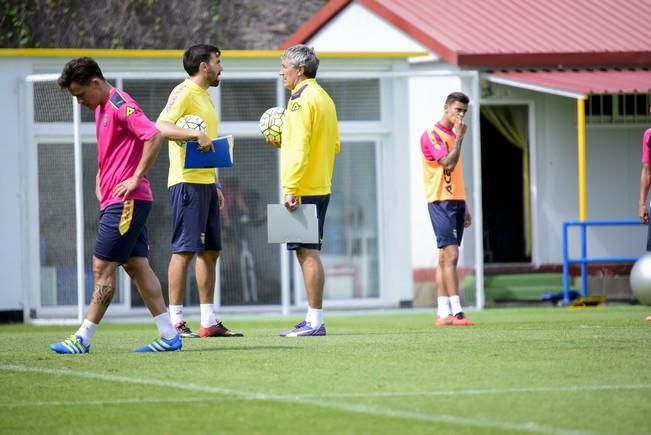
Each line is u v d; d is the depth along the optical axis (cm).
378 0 7844
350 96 7231
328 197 4191
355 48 8038
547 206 7738
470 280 7312
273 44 10050
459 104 4919
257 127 6975
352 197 7250
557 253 7731
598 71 7656
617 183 7850
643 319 5222
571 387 2766
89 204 6725
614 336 4066
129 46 9600
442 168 4975
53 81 6650
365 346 3706
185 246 4222
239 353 3509
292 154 4059
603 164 7838
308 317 4241
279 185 6975
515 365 3166
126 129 3344
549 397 2620
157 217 6750
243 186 6938
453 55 7400
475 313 6312
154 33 9725
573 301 7206
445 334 4288
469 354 3441
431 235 7544
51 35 9406
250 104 6981
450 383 2839
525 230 7819
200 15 9919
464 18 7856
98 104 3366
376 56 7288
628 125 7856
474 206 7069
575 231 7738
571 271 7694
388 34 7800
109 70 6881
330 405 2548
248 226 6925
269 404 2578
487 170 8075
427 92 7588
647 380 2877
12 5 9362
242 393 2733
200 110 4216
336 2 8094
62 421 2438
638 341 3841
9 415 2514
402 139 7281
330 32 8212
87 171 6738
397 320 5906
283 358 3366
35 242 6644
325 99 4131
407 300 7281
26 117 6662
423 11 7925
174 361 3325
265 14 10194
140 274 3559
